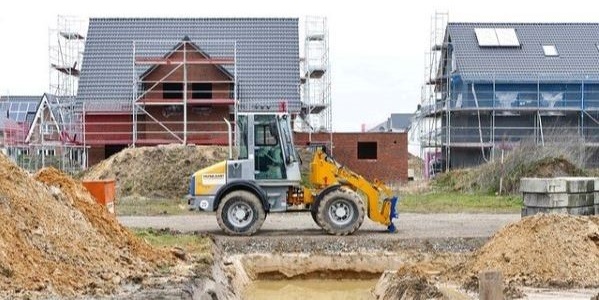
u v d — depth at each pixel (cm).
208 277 1280
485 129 3988
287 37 3938
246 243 1703
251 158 1819
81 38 4044
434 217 2267
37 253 1119
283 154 1823
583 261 1280
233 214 1808
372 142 3725
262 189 1820
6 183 1187
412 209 2506
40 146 3631
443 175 3525
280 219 2239
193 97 3747
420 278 1330
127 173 3109
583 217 1391
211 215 2388
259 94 3725
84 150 3675
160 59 3662
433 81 4384
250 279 1630
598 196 1795
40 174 1385
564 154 3122
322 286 1638
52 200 1265
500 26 4169
